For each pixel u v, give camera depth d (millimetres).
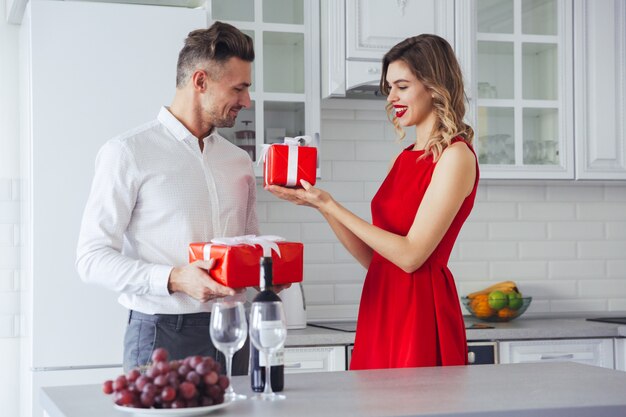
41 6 3154
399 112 2578
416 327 2438
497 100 3939
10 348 3777
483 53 3943
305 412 1622
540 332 3648
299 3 3707
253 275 2152
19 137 3785
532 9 4016
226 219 2543
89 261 2344
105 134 3201
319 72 3709
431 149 2494
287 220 3998
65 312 3135
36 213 3117
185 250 2447
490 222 4258
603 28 4051
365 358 2547
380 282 2541
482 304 3900
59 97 3160
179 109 2525
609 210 4402
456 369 2230
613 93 4059
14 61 3797
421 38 2561
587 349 3727
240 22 3619
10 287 3773
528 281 4293
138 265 2293
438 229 2402
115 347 3178
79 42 3188
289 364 3402
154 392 1589
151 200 2426
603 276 4387
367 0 3701
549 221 4332
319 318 4023
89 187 3174
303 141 2449
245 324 1769
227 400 1735
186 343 2400
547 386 1929
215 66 2461
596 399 1754
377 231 2406
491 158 3938
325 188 4051
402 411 1626
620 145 4070
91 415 1620
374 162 4113
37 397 3113
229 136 3598
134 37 3246
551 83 4035
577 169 4016
